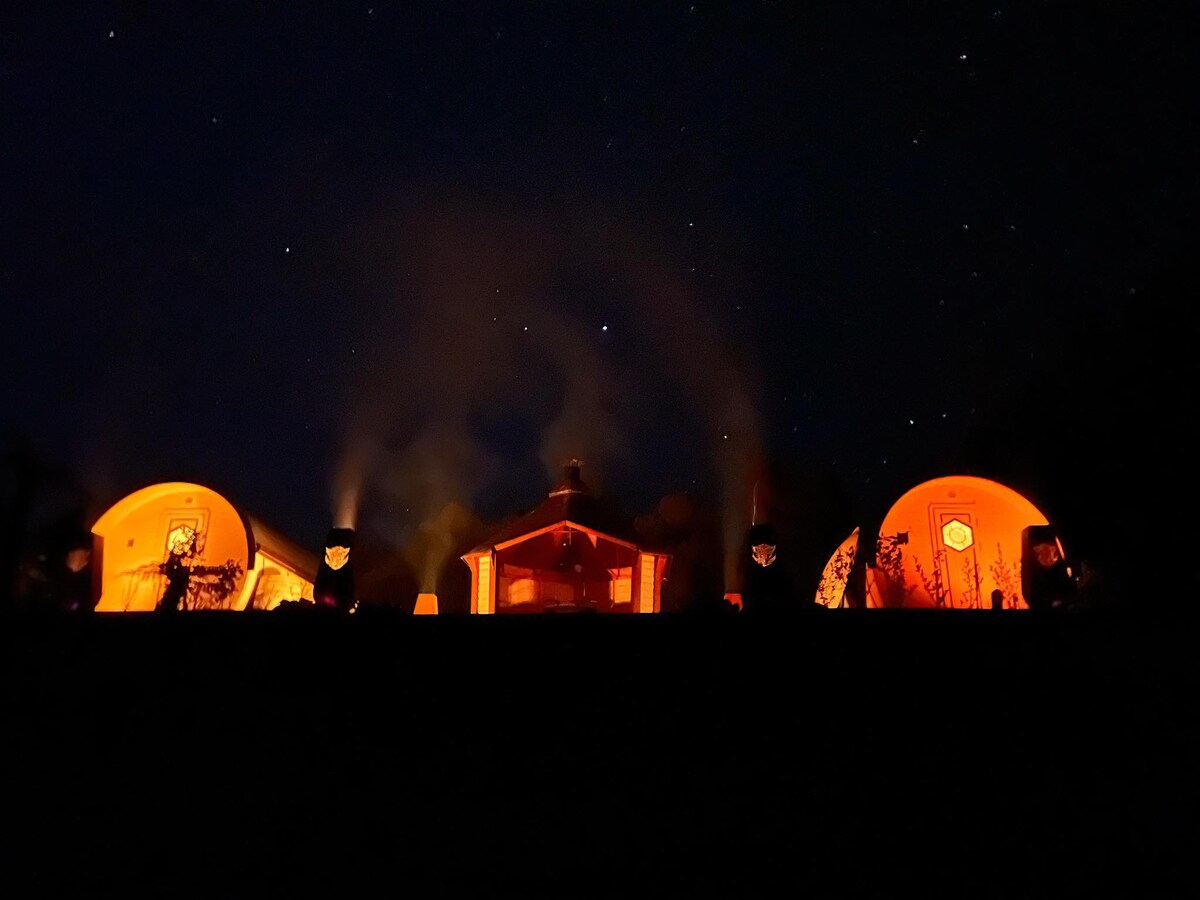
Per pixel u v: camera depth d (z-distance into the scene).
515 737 4.45
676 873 4.03
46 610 5.13
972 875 3.99
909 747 4.38
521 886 4.02
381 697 4.57
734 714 4.48
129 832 4.25
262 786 4.37
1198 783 4.21
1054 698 4.50
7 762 4.43
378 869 4.09
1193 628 4.60
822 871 4.04
